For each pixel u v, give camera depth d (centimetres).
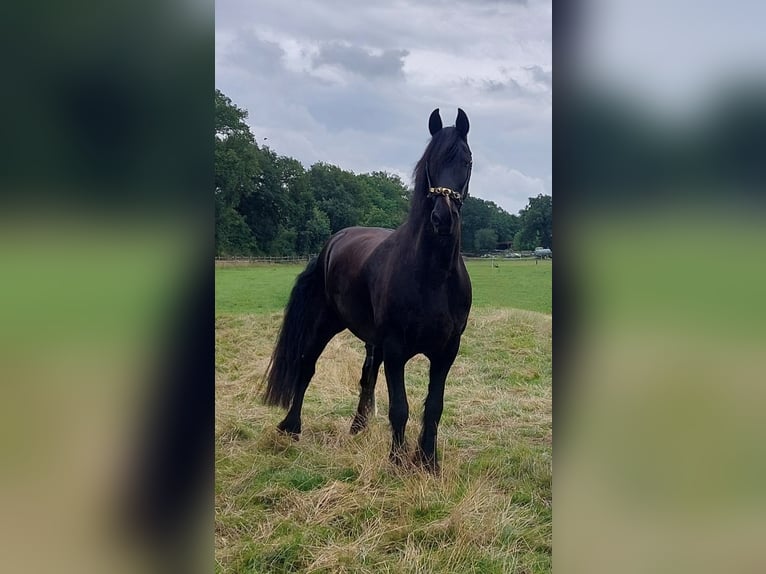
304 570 240
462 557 243
